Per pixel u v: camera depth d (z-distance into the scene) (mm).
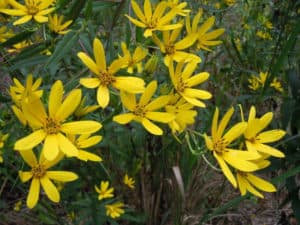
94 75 242
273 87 529
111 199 359
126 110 243
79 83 234
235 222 466
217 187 455
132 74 244
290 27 474
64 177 220
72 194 346
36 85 243
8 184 433
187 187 374
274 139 249
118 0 273
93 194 362
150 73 255
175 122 235
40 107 199
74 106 203
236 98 497
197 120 409
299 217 371
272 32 586
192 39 270
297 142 372
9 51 316
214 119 233
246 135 243
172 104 247
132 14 283
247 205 482
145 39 277
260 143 247
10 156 335
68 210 364
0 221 391
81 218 353
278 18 558
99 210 350
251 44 576
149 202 384
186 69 251
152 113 228
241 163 228
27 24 293
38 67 330
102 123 239
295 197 375
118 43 310
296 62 467
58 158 220
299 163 380
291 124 385
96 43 220
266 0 604
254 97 518
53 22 262
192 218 399
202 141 299
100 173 369
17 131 303
